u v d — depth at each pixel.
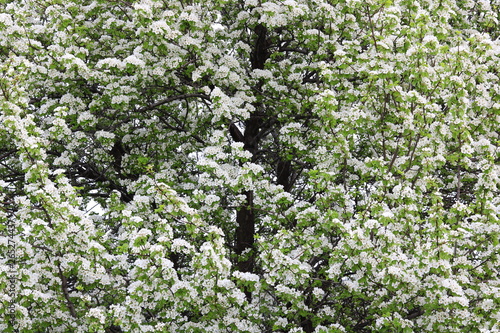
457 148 8.77
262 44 13.25
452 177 10.47
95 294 8.44
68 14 10.70
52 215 7.26
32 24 11.84
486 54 9.22
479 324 7.16
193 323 8.05
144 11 9.39
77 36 10.68
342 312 9.45
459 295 6.88
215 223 11.99
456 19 12.18
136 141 12.44
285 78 11.92
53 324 7.67
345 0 10.66
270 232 13.27
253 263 11.94
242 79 11.64
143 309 8.34
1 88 8.04
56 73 10.23
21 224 7.38
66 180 7.82
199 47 10.22
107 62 10.03
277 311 8.73
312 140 11.61
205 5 11.04
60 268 7.76
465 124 8.48
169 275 7.00
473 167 10.53
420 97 8.20
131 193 12.40
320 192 10.73
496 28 12.31
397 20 9.09
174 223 9.45
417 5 9.55
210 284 7.34
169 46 10.27
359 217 7.93
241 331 7.71
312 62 12.05
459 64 8.66
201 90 10.62
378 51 8.98
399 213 7.96
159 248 6.82
